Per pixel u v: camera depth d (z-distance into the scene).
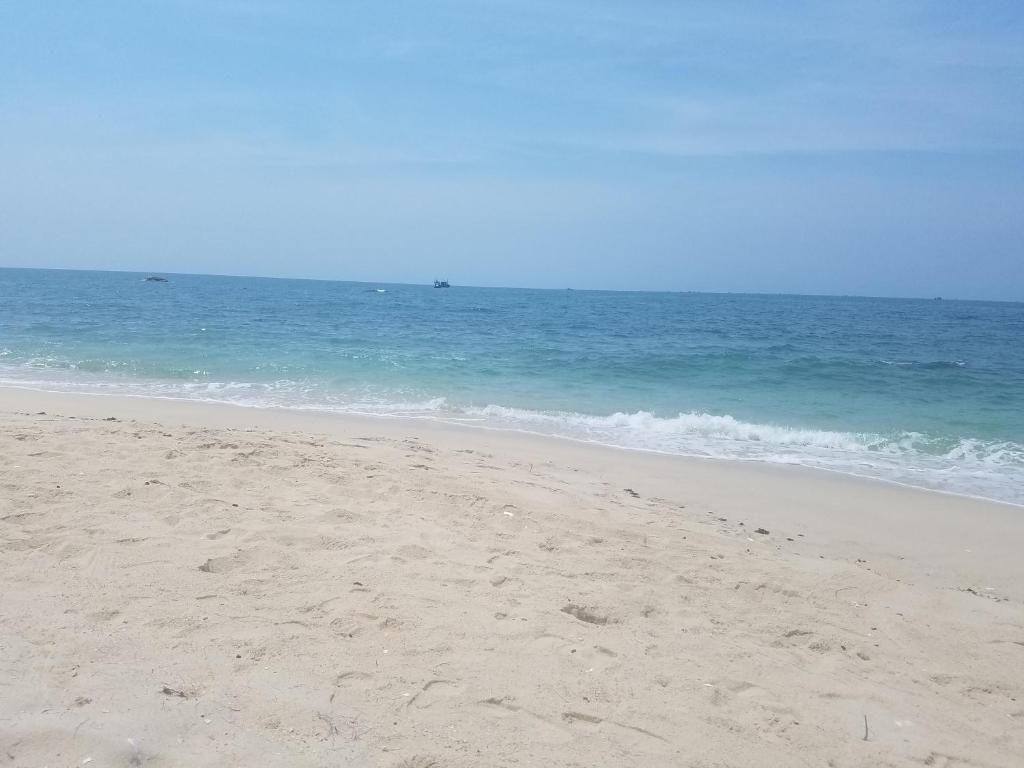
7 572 4.05
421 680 3.27
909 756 3.16
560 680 3.40
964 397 16.83
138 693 2.92
